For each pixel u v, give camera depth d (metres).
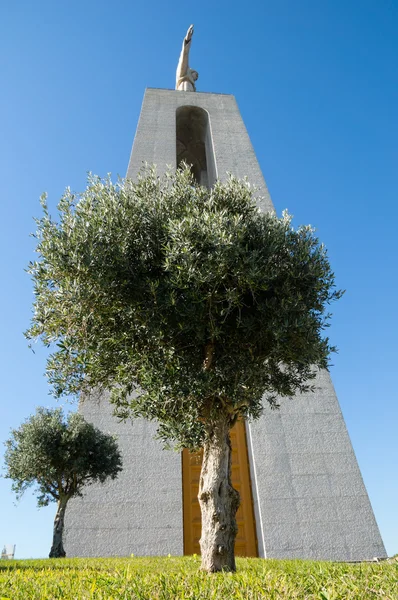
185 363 8.01
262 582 4.39
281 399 18.66
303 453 17.28
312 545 15.07
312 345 8.38
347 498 16.22
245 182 10.32
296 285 9.11
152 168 10.82
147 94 31.09
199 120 32.28
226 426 8.09
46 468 15.40
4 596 4.03
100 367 8.38
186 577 5.17
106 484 15.98
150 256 8.83
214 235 8.01
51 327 8.62
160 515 15.34
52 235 8.85
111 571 7.51
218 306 8.53
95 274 8.12
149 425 17.47
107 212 8.98
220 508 7.34
